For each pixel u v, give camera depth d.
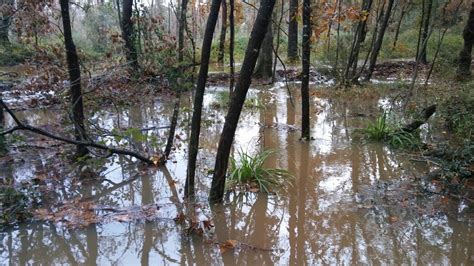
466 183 6.19
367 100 13.03
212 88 15.43
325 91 14.20
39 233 4.92
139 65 11.38
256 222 5.22
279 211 5.51
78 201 5.76
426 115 9.14
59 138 6.24
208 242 4.71
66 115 9.38
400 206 5.57
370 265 4.28
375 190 6.12
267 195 5.99
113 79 10.98
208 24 5.17
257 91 15.34
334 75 16.09
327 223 5.18
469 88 10.14
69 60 6.88
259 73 18.33
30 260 4.44
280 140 8.82
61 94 9.06
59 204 5.68
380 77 17.55
